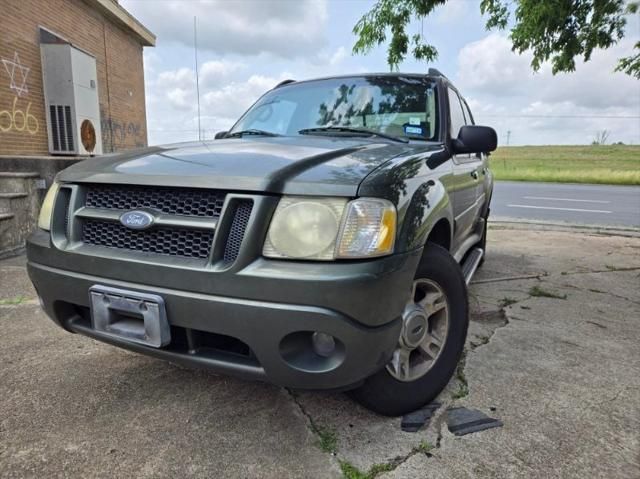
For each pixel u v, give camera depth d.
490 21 6.46
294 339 1.67
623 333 3.15
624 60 6.27
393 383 2.03
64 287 1.98
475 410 2.18
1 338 2.95
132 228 1.81
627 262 5.33
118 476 1.73
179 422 2.07
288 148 2.11
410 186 1.88
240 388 2.37
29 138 8.39
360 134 2.70
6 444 1.91
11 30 7.90
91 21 10.54
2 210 5.03
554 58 6.00
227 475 1.74
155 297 1.73
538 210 11.50
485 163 4.44
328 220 1.61
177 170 1.82
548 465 1.80
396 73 3.24
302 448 1.90
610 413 2.16
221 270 1.64
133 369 2.56
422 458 1.84
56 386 2.37
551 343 2.96
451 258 2.26
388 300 1.68
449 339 2.26
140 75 13.37
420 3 5.82
